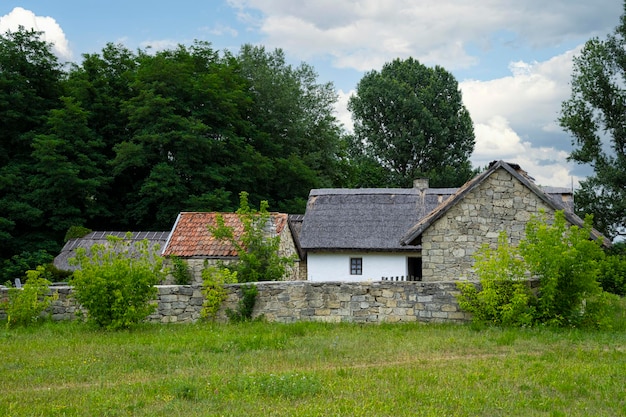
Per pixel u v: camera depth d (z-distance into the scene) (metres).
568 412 9.57
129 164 40.19
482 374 11.66
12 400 10.38
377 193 34.94
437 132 66.62
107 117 44.69
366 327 17.48
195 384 11.06
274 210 47.47
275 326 17.45
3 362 13.29
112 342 15.62
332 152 56.25
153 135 39.75
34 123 41.78
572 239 17.03
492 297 16.94
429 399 10.18
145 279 17.53
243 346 14.56
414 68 71.31
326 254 33.19
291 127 51.75
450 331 16.50
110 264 18.06
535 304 17.14
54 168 38.22
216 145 42.34
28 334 17.00
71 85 44.75
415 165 68.00
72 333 16.98
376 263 32.69
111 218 43.81
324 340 15.42
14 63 41.25
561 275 16.56
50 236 40.31
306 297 18.58
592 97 45.53
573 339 15.23
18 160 40.94
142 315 17.61
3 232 37.47
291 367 12.66
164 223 41.72
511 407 9.79
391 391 10.66
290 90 52.75
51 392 10.87
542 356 13.32
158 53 45.81
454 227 21.86
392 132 68.38
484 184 21.81
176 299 18.83
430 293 18.03
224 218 25.69
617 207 43.00
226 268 20.91
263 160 44.59
